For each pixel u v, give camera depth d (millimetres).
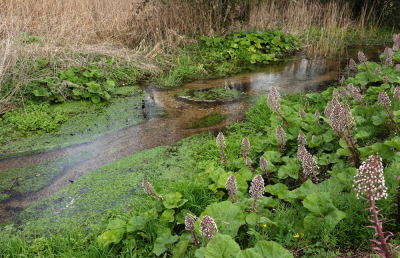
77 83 7082
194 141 5293
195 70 9102
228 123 5922
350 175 3189
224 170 3930
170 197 3359
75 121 6188
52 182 4379
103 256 2963
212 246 2268
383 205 2781
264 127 5449
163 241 2934
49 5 9297
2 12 8445
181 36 9906
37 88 6730
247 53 10336
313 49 11156
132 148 5168
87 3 9781
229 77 8727
